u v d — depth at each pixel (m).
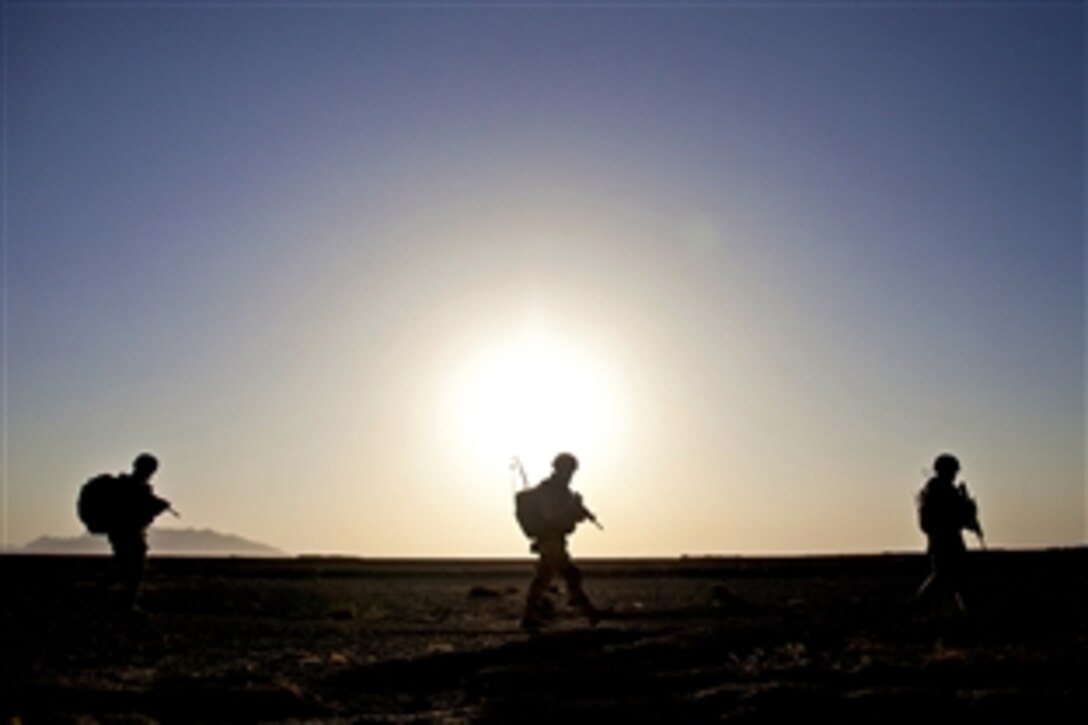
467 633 19.94
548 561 20.09
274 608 25.38
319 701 12.87
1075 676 12.54
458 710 12.24
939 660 13.37
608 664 14.44
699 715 11.45
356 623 22.16
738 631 16.58
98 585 28.25
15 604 23.88
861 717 11.10
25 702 12.59
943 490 19.91
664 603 25.89
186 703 12.57
